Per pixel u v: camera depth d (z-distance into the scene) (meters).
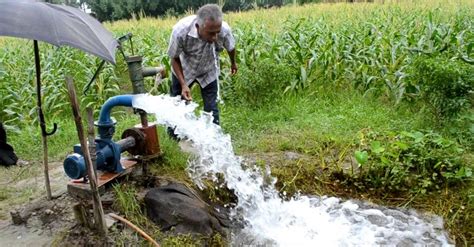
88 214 2.69
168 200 2.90
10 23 2.14
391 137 3.93
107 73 6.24
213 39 3.50
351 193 3.59
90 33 2.32
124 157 3.28
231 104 5.49
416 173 3.57
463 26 7.22
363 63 5.90
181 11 26.94
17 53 7.46
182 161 3.54
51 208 2.99
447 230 3.08
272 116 5.04
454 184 3.46
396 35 6.16
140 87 3.07
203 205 3.05
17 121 5.44
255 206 3.36
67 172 2.73
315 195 3.56
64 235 2.68
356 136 4.16
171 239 2.68
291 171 3.74
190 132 3.37
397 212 3.31
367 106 5.26
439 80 4.18
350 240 3.02
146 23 11.05
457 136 4.09
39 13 2.21
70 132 4.84
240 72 5.44
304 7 13.12
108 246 2.57
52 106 5.54
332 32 6.82
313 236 3.06
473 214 3.17
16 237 2.76
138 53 7.50
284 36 6.91
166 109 3.12
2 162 4.03
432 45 5.70
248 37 6.62
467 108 4.34
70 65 6.96
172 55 3.74
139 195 3.04
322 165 3.77
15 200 3.32
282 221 3.24
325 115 5.00
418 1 11.06
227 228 3.10
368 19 8.60
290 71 5.79
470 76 4.15
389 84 5.39
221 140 3.62
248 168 3.70
